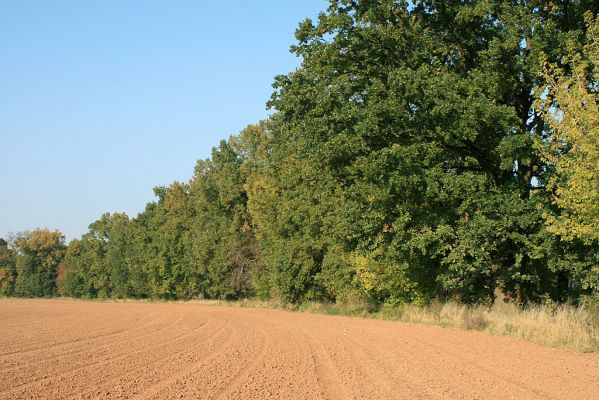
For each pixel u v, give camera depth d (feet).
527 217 72.74
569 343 54.65
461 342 59.47
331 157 85.97
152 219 313.32
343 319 111.24
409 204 84.38
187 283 273.54
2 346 67.00
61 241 459.73
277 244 166.50
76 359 52.95
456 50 89.71
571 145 59.72
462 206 75.61
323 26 85.35
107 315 151.43
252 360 48.85
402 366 43.24
